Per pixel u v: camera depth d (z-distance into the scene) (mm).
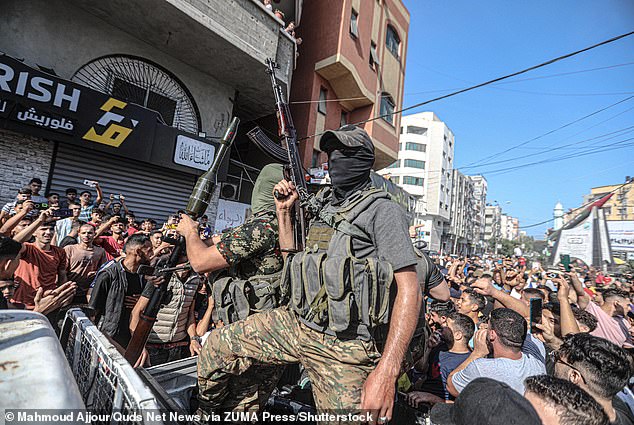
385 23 17250
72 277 3998
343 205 1429
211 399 1577
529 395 1502
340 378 1228
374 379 1108
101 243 4961
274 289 1619
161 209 8766
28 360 916
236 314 1602
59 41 7246
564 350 2127
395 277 1243
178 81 9398
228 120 10633
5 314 1197
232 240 1547
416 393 2461
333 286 1158
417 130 52875
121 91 8375
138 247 2900
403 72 19219
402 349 1140
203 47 8695
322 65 13961
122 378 974
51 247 3789
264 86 10586
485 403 1255
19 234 3521
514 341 2369
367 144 1468
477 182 90500
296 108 14383
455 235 59344
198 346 3170
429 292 2279
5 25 6570
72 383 924
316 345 1290
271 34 9547
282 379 2137
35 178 6242
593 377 1914
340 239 1311
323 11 14375
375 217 1313
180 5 7316
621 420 1922
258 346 1426
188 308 3344
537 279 8336
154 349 3227
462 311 4328
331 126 15438
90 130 7012
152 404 851
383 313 1178
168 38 8383
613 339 4109
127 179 8086
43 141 6742
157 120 8141
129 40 8344
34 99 6246
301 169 1842
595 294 7012
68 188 6438
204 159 9258
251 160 14305
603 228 15406
